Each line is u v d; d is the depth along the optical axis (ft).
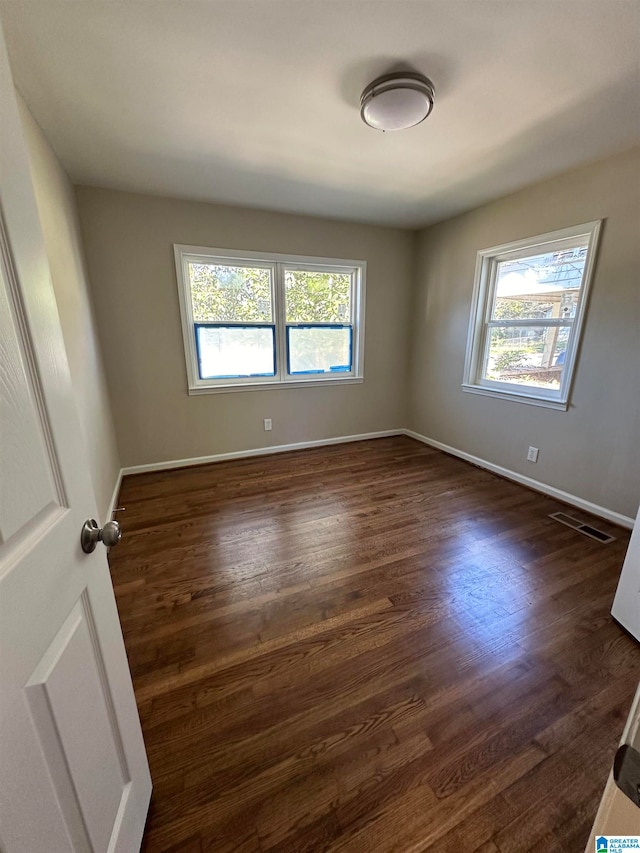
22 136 1.99
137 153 7.34
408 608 5.64
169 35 4.41
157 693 4.30
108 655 2.62
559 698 4.25
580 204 8.14
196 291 10.92
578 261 8.55
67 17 4.10
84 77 5.12
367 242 12.66
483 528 7.97
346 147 7.18
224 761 3.61
